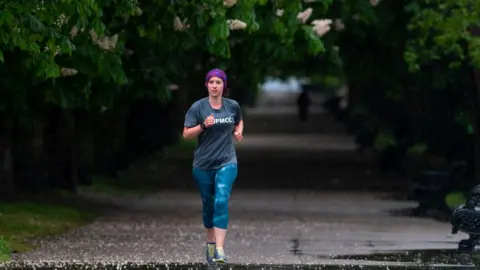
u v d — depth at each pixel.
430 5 42.62
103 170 56.53
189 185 56.19
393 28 46.44
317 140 106.12
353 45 50.06
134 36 35.22
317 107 193.00
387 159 61.47
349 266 24.42
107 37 32.34
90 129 53.16
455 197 43.03
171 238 31.91
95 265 24.41
